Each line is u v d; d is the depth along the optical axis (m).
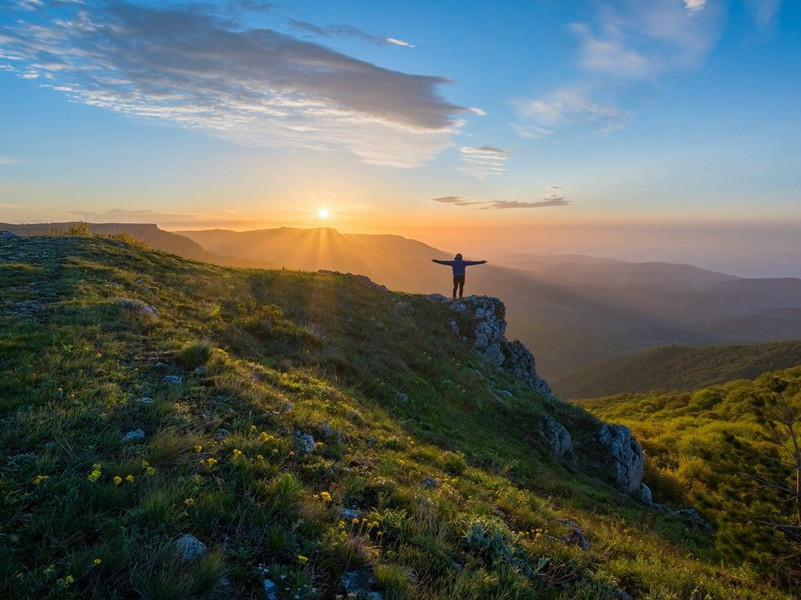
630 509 15.55
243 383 9.14
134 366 8.77
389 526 5.77
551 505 9.76
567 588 5.71
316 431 8.28
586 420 24.11
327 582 4.43
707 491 22.25
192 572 3.90
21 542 3.99
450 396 19.52
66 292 13.21
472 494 8.16
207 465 5.75
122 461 5.41
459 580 4.80
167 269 21.17
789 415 14.21
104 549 3.96
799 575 10.98
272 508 5.17
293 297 23.30
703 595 7.09
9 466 4.99
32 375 7.30
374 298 28.36
